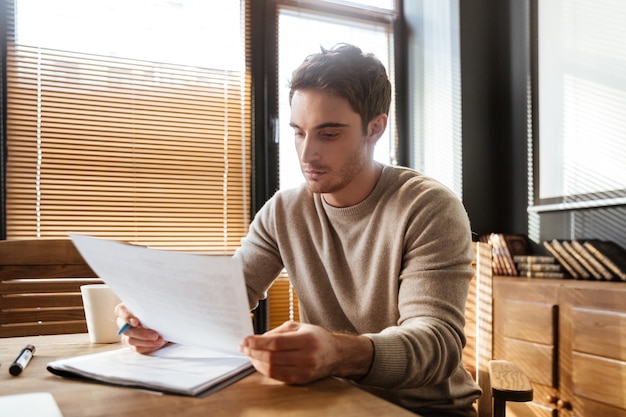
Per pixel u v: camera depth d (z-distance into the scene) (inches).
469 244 40.3
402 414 22.8
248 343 26.8
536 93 103.7
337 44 40.8
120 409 23.4
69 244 53.9
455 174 109.0
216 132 104.0
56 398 25.2
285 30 110.7
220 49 105.2
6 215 89.2
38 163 91.8
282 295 106.7
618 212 86.7
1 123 89.1
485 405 46.9
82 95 95.4
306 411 23.1
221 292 26.0
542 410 77.7
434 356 31.9
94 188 95.3
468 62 109.3
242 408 23.6
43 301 51.4
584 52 93.7
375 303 42.4
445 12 112.7
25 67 91.4
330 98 37.9
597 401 69.7
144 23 100.3
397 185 43.0
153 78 100.2
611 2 88.7
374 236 42.9
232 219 104.3
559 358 75.9
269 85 108.1
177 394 25.7
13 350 37.1
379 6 120.1
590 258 83.1
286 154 108.7
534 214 103.2
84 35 96.0
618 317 67.2
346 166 39.3
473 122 109.2
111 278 31.3
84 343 39.7
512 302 83.7
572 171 95.0
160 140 100.3
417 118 119.0
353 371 28.9
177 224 100.5
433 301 35.7
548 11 101.6
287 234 47.9
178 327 31.1
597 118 90.6
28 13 92.3
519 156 107.8
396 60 120.7
